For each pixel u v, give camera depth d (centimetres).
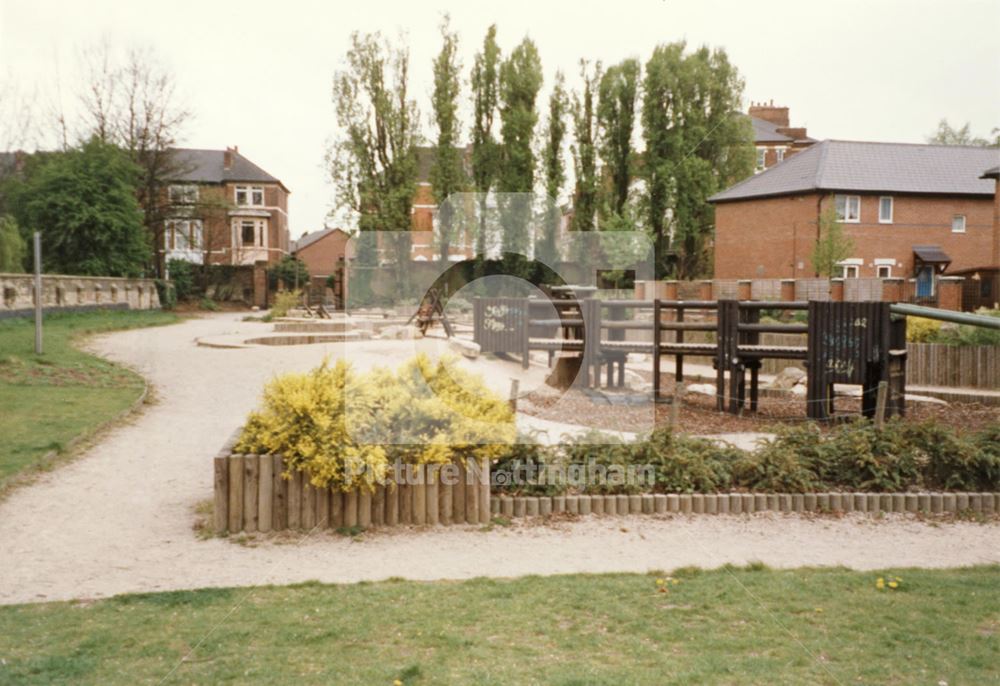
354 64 3030
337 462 766
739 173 4391
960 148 4409
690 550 720
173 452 1070
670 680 434
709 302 1409
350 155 3075
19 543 720
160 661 463
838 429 1027
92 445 1089
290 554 704
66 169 3688
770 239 4166
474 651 476
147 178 4584
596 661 462
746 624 524
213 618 534
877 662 462
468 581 620
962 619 534
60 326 2411
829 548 732
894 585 603
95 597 587
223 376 1642
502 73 3164
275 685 429
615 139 3759
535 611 548
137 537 746
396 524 791
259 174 6838
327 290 4181
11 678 439
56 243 3591
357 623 523
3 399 1295
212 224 5291
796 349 1357
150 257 4181
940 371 1762
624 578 630
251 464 773
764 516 835
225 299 5256
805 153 4328
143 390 1445
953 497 864
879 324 1283
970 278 3612
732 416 1362
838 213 4059
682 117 3975
